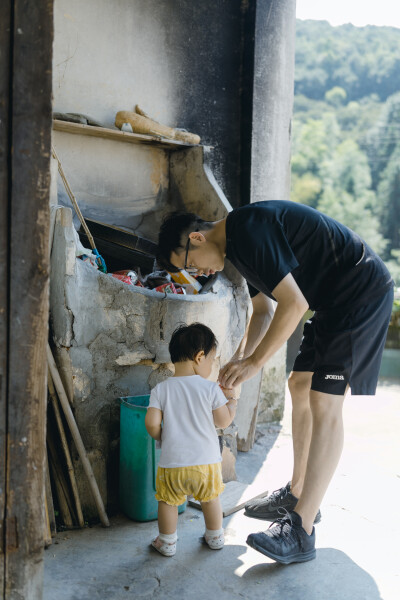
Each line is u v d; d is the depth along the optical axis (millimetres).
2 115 1550
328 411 2410
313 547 2436
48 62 1571
